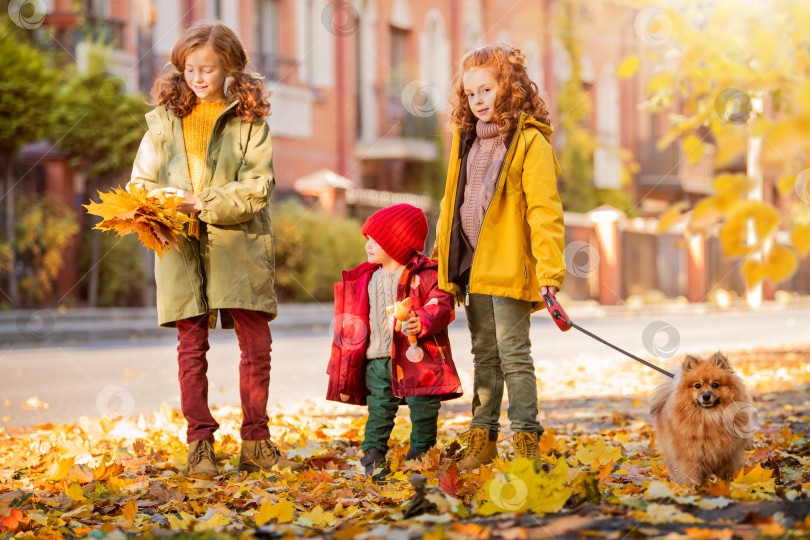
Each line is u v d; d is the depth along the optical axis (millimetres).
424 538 2135
